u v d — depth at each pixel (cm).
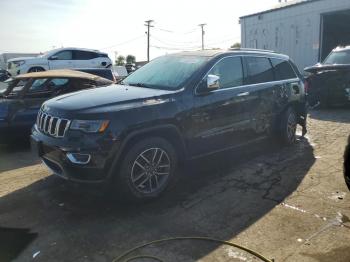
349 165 392
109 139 418
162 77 538
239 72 581
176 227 397
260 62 630
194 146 506
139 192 451
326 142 717
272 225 396
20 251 357
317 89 1116
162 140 465
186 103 488
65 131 428
